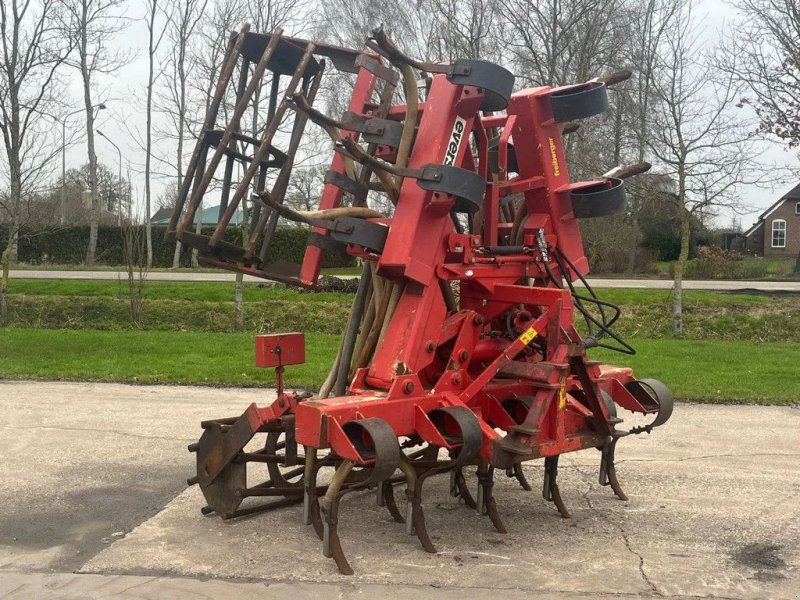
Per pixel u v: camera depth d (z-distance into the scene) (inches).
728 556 187.8
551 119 226.2
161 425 325.7
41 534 199.6
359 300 216.1
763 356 526.0
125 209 1162.0
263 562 181.0
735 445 299.0
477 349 214.4
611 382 246.8
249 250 203.5
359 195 205.0
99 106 1189.7
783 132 632.4
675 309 664.4
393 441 171.2
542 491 241.3
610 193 225.3
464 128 197.2
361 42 711.7
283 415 207.5
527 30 654.5
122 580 170.4
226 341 593.3
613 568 179.2
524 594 163.8
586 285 229.1
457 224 224.2
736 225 2053.4
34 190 759.1
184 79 1069.8
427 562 181.9
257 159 196.7
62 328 730.2
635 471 263.4
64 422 330.0
